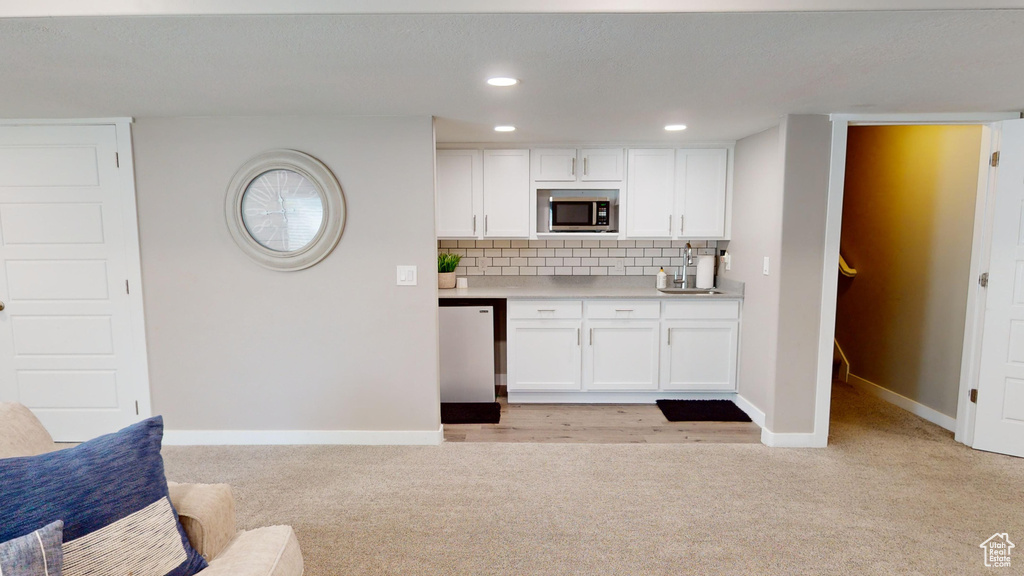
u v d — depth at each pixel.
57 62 2.03
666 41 1.83
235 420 3.29
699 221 4.19
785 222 3.10
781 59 2.03
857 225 4.50
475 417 3.81
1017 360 3.01
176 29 1.69
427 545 2.23
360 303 3.21
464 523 2.40
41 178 3.15
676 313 4.00
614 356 4.06
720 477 2.84
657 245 4.59
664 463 3.03
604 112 2.99
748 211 3.82
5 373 3.27
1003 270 3.02
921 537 2.26
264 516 2.46
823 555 2.14
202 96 2.59
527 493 2.68
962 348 3.37
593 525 2.38
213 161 3.11
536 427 3.63
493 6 1.57
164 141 3.10
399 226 3.15
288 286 3.20
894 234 4.04
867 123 3.11
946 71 2.19
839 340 4.79
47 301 3.22
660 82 2.35
